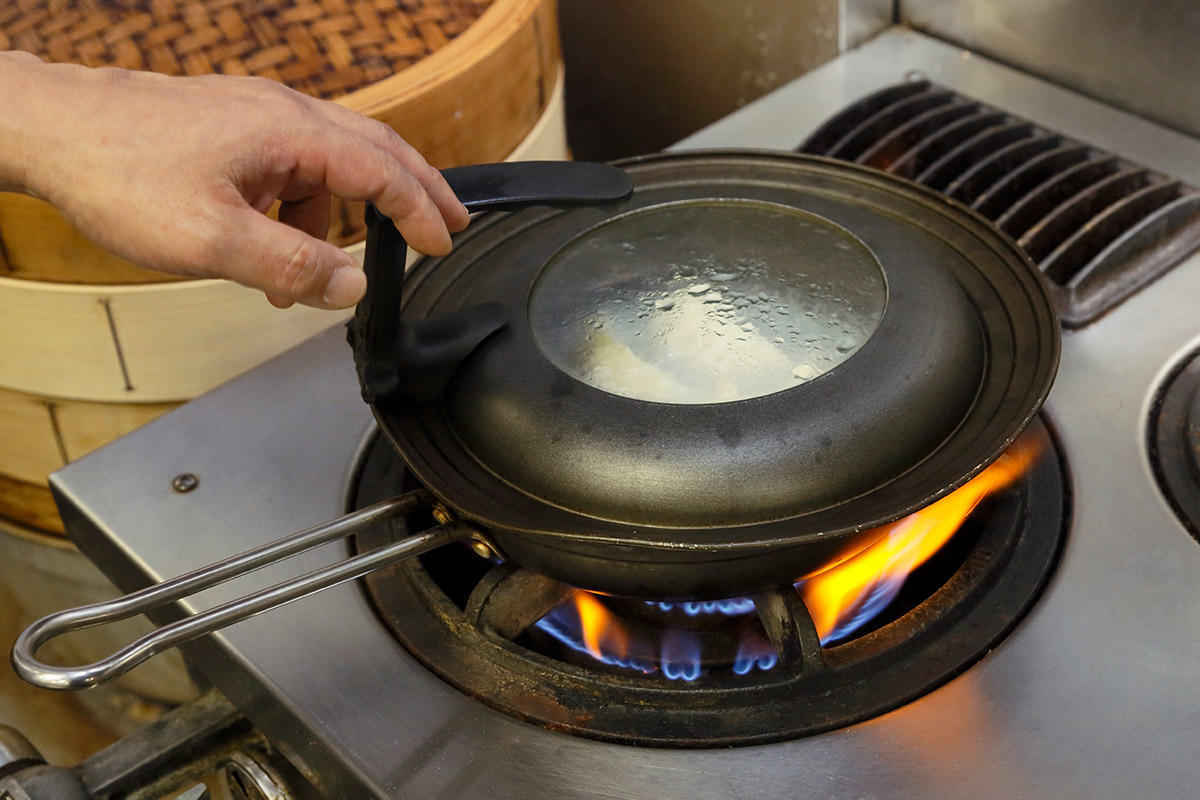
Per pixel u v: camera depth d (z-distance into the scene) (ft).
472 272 3.14
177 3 3.49
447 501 2.69
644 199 3.22
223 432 3.27
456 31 3.53
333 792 2.88
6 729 2.91
